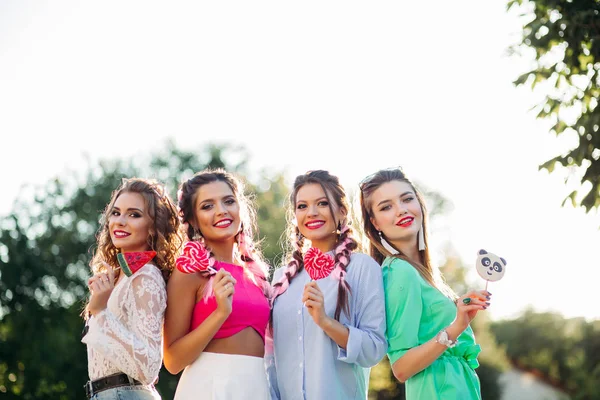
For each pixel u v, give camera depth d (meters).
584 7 7.55
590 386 25.64
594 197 7.56
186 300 4.66
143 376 4.37
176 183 29.83
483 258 4.70
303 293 4.62
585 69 7.70
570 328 35.88
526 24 7.84
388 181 5.21
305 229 5.00
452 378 4.85
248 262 5.04
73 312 27.86
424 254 5.28
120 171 29.80
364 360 4.69
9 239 27.83
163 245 4.84
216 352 4.64
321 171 5.08
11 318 27.36
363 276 4.91
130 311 4.49
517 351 40.50
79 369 26.75
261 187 31.03
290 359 4.81
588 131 7.48
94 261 5.09
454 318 4.98
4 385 26.42
